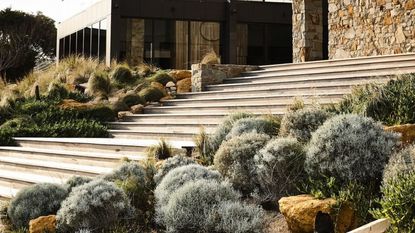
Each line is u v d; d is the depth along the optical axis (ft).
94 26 84.23
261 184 19.53
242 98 40.09
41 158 37.17
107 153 33.55
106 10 77.51
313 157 18.37
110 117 48.52
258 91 41.16
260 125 25.02
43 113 48.80
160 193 19.53
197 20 79.46
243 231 16.17
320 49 62.49
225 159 21.01
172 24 78.69
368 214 16.30
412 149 16.78
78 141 37.29
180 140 35.22
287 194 18.97
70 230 18.92
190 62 79.30
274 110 34.45
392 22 48.57
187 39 79.30
